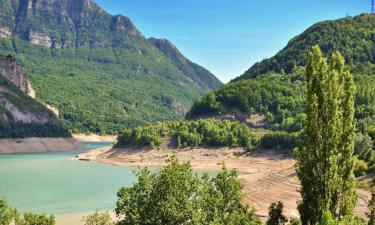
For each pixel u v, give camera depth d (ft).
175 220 126.62
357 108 646.33
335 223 110.63
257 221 153.99
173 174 130.00
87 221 189.47
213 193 148.36
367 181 334.24
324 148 123.54
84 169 587.68
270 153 614.75
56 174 526.57
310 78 127.24
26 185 432.66
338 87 124.57
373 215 133.39
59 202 350.23
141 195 130.52
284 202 330.13
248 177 456.04
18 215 164.14
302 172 126.41
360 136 407.03
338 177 123.24
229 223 140.15
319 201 122.11
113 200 360.07
